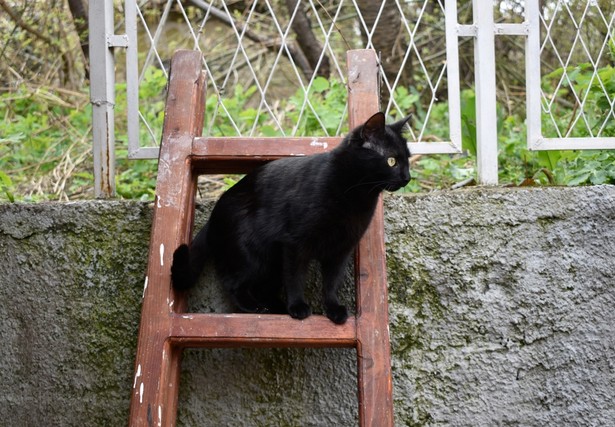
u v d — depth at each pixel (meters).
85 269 2.81
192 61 2.78
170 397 2.49
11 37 4.87
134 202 2.82
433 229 2.82
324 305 2.59
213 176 4.00
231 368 2.79
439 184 3.78
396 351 2.80
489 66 3.07
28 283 2.81
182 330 2.43
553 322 2.81
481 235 2.82
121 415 2.77
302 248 2.48
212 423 2.79
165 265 2.49
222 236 2.64
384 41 5.92
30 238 2.82
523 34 3.14
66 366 2.79
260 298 2.73
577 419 2.81
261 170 2.64
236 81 6.67
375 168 2.47
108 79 3.06
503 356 2.80
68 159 4.36
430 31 6.66
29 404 2.80
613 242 2.82
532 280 2.82
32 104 5.22
